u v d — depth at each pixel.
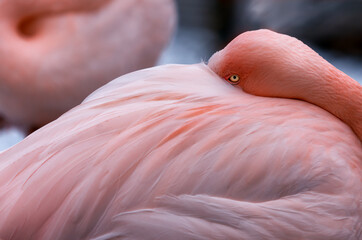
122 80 5.34
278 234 5.24
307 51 5.30
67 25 6.36
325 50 10.93
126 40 6.77
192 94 5.30
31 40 6.45
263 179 5.25
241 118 5.27
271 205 5.24
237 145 5.25
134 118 5.27
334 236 5.26
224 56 5.32
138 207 5.24
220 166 5.25
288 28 11.30
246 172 5.25
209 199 5.24
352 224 5.27
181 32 11.83
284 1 11.38
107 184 5.25
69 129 5.29
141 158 5.25
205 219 5.24
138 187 5.24
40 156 5.27
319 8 10.97
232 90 5.32
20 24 6.52
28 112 6.63
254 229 5.24
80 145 5.26
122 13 6.65
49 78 6.36
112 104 5.30
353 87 5.30
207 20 12.36
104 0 6.49
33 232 5.25
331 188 5.25
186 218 5.24
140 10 6.86
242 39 5.31
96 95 5.33
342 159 5.27
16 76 6.27
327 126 5.28
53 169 5.25
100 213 5.24
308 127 5.27
